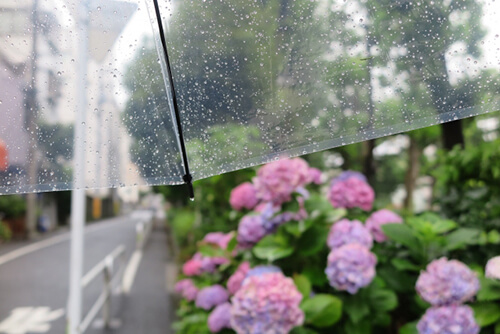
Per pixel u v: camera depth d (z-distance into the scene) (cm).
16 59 84
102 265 378
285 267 166
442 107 83
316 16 85
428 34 83
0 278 661
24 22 84
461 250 167
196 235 416
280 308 121
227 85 87
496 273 118
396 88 84
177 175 89
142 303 475
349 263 140
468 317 117
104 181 88
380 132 85
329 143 86
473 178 194
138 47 86
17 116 85
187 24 86
